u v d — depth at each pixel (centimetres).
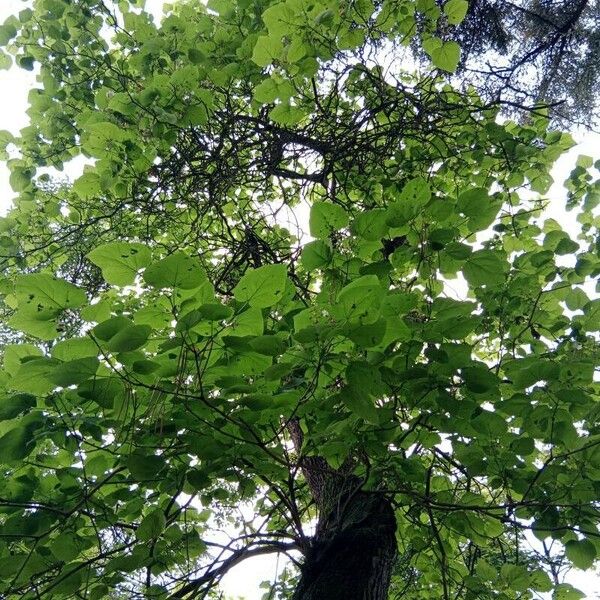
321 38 295
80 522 213
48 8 362
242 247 398
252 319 166
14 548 206
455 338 195
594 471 219
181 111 315
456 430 218
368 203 388
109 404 169
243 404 179
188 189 396
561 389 208
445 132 389
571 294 264
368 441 212
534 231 360
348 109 425
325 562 238
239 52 352
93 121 336
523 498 215
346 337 167
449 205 204
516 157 361
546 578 252
